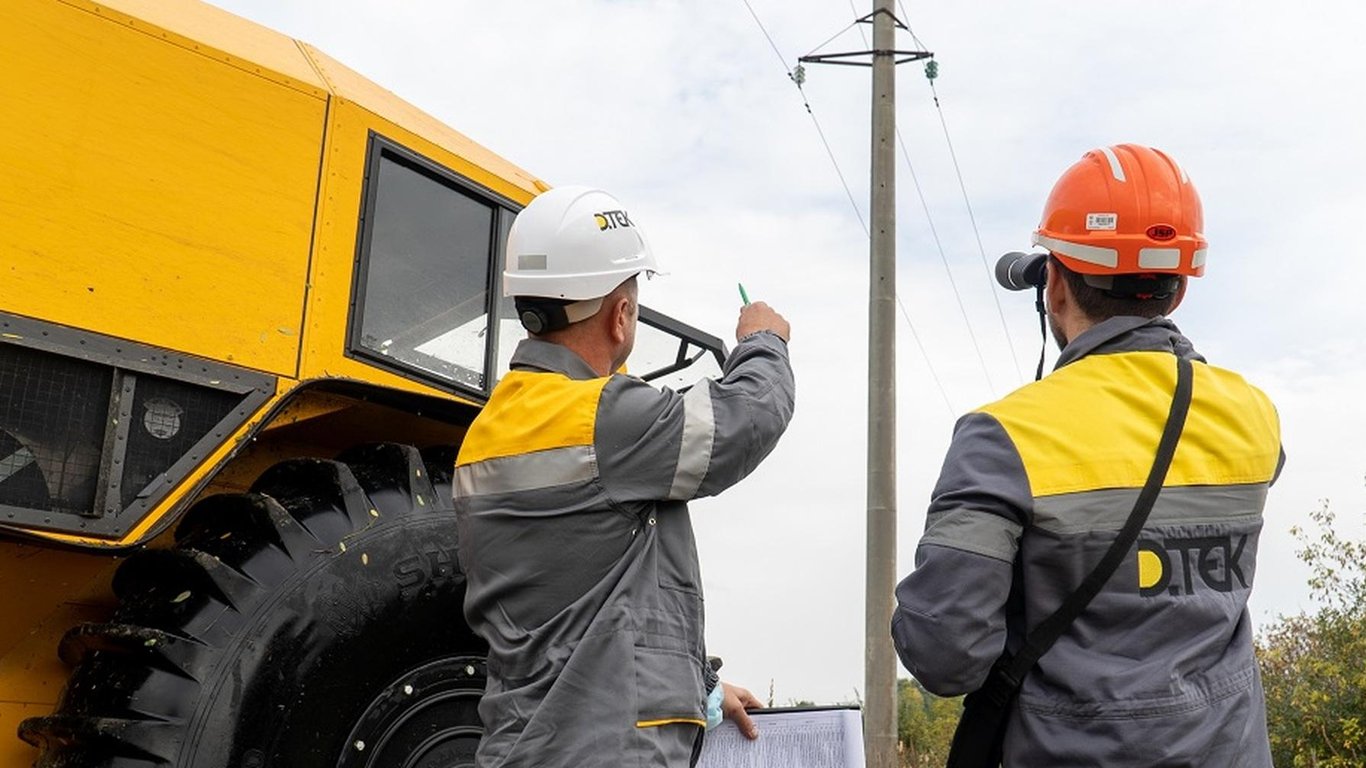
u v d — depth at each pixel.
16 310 2.86
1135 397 2.24
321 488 3.31
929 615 2.13
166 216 3.14
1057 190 2.44
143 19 3.20
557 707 2.32
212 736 2.89
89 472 2.93
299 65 3.62
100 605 3.30
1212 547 2.19
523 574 2.44
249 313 3.26
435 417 3.69
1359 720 9.55
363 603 3.17
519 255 2.65
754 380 2.61
